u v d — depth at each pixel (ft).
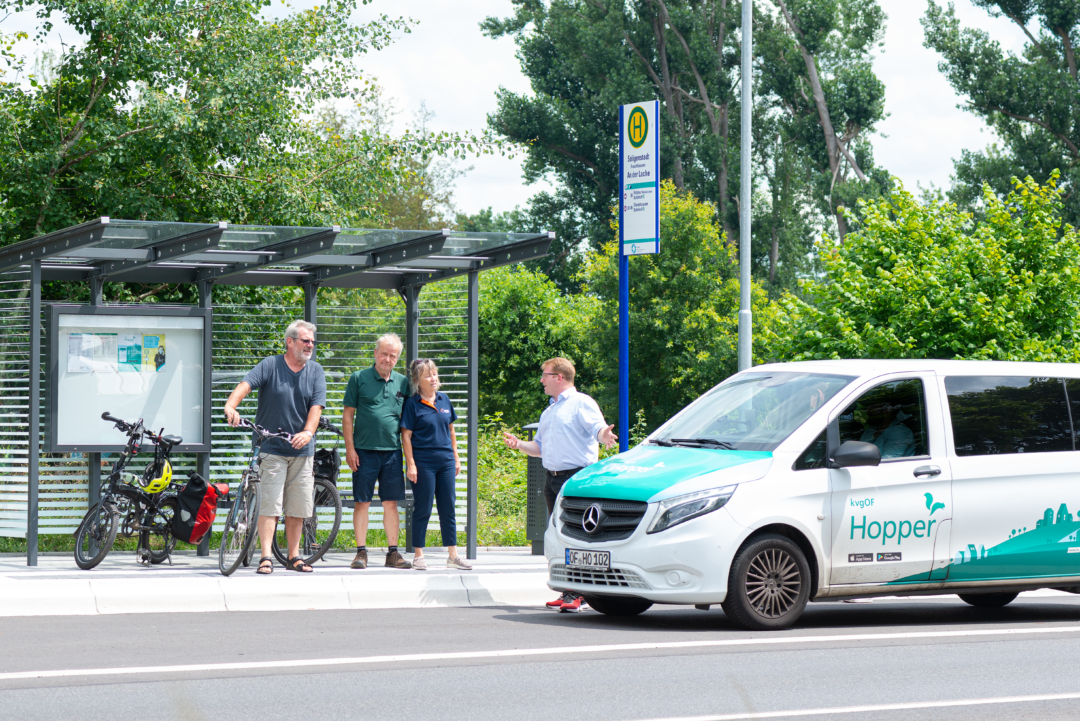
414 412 53.98
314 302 65.36
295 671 33.06
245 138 93.45
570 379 48.08
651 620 44.78
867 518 42.52
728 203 239.09
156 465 56.13
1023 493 44.83
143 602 45.55
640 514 41.22
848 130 249.96
